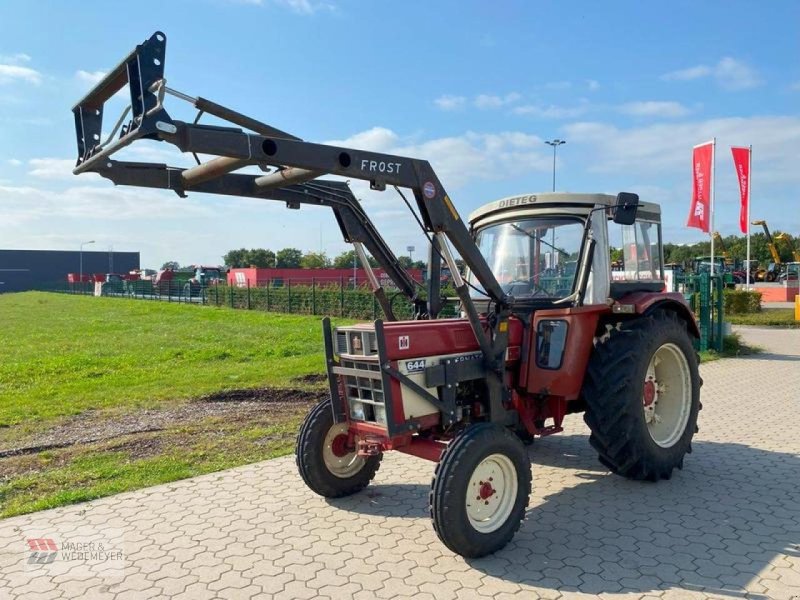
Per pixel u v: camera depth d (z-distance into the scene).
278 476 5.58
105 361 12.75
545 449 6.33
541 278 5.38
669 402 5.59
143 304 33.72
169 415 7.98
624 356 4.93
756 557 3.91
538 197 5.41
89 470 5.77
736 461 5.78
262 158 3.54
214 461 6.03
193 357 13.20
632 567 3.81
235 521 4.58
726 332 13.27
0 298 50.88
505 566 3.85
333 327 4.55
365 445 4.48
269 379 10.38
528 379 4.85
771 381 9.75
